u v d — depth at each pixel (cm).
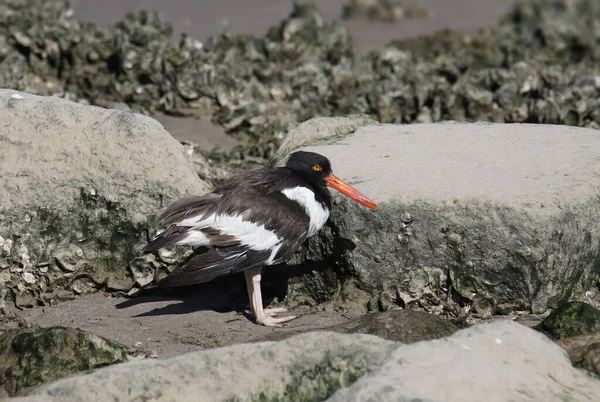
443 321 1011
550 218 1075
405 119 1772
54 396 777
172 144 1191
